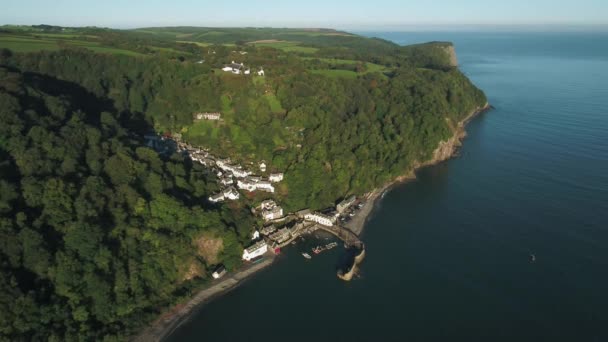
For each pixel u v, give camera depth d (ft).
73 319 369.71
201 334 401.49
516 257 519.19
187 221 480.23
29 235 370.53
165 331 401.49
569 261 509.35
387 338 400.47
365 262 514.27
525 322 418.92
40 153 440.45
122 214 441.27
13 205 390.01
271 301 446.60
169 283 440.45
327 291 463.01
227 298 448.65
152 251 442.50
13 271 360.28
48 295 369.30
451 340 397.80
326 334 404.57
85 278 386.52
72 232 393.91
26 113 476.95
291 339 398.01
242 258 503.20
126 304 397.60
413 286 471.21
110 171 471.21
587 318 422.82
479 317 425.69
